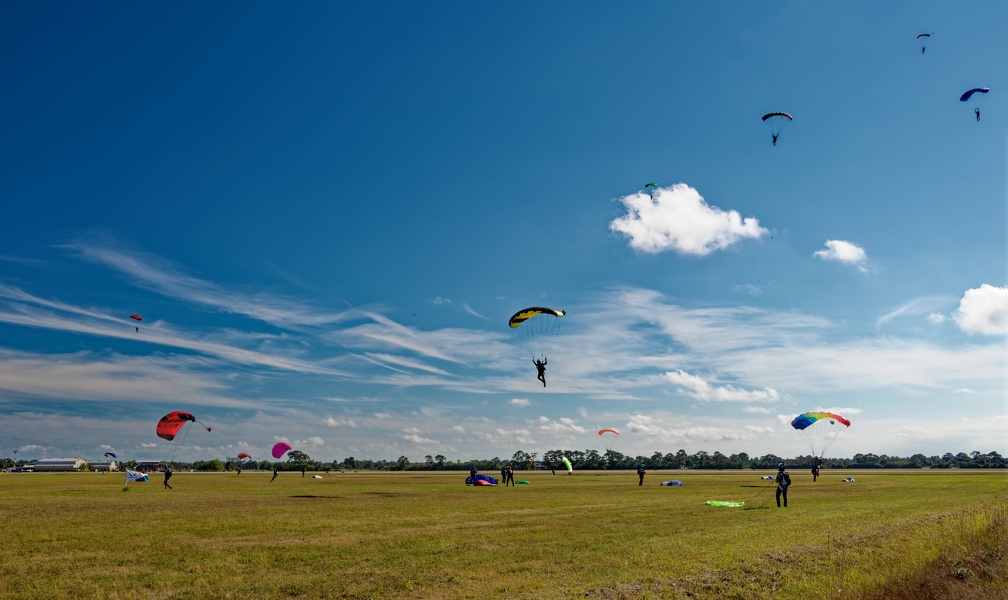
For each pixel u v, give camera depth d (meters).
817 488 61.47
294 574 17.23
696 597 15.02
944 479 89.12
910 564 17.48
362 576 16.94
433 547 21.55
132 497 45.22
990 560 18.70
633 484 72.81
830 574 17.00
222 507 36.56
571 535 24.50
